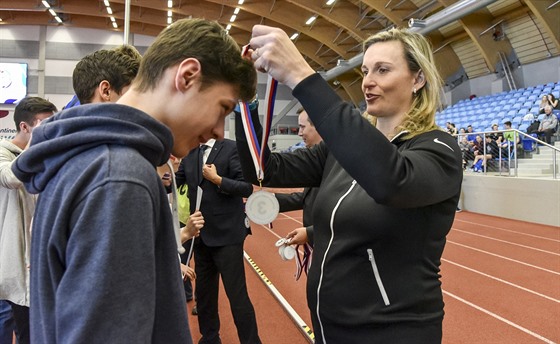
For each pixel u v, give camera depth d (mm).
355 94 19453
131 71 1275
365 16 13719
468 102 14039
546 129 8719
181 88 686
